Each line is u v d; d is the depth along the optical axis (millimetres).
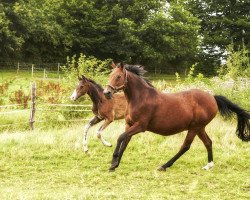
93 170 8523
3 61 41469
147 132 11633
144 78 8406
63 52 47281
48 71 40344
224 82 15758
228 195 7227
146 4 47094
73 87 15336
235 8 49875
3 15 38781
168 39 44000
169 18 45906
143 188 7473
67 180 7832
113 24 48469
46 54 46469
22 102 14891
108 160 9367
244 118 8891
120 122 13203
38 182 7719
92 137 11227
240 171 8859
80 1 47125
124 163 9211
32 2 45562
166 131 8422
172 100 8359
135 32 45125
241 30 49344
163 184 7746
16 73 36188
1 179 7840
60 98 14867
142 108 8102
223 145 10883
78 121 14047
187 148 8742
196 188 7551
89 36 48094
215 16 50281
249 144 11172
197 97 8633
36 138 10797
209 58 49656
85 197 6695
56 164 9031
